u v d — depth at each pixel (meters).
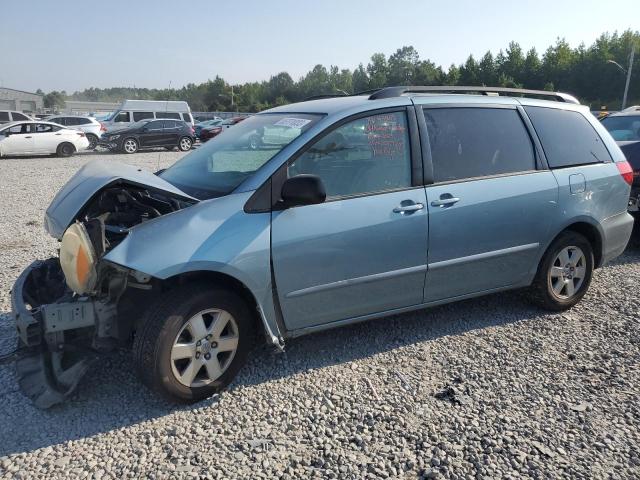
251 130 4.13
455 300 4.25
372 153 3.76
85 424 3.14
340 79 119.38
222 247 3.23
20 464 2.80
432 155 3.95
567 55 75.38
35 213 9.26
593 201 4.68
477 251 4.13
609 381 3.62
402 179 3.83
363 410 3.29
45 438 3.01
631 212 6.86
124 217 3.56
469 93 4.58
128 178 3.36
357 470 2.78
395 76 118.19
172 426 3.13
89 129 27.14
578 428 3.12
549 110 4.68
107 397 3.41
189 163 4.25
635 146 6.96
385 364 3.84
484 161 4.18
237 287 3.49
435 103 4.07
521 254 4.38
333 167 3.62
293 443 2.99
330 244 3.53
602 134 4.98
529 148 4.42
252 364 3.82
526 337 4.27
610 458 2.87
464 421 3.18
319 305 3.63
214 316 3.33
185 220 3.23
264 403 3.36
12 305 3.39
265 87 122.06
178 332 3.17
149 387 3.24
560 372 3.74
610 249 4.95
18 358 3.46
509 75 78.81
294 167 3.49
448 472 2.76
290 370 3.75
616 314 4.71
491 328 4.43
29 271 3.88
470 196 4.03
